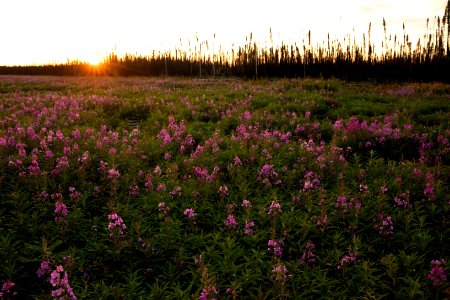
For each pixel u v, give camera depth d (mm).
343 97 21953
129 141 10984
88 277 4973
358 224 6266
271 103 18828
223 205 7051
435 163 9562
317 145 11125
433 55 51938
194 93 23594
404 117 14617
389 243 5836
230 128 13984
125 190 7418
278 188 7793
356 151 10906
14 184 7137
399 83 41531
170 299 4672
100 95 23094
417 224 6188
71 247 5496
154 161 9578
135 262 5367
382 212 6434
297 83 30422
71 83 35469
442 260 4863
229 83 36375
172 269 5184
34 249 5254
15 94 21906
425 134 11117
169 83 35594
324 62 58156
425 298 4531
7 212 6418
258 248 5504
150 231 6031
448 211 6668
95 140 10312
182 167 9023
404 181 7922
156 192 7320
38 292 4816
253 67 62250
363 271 4996
